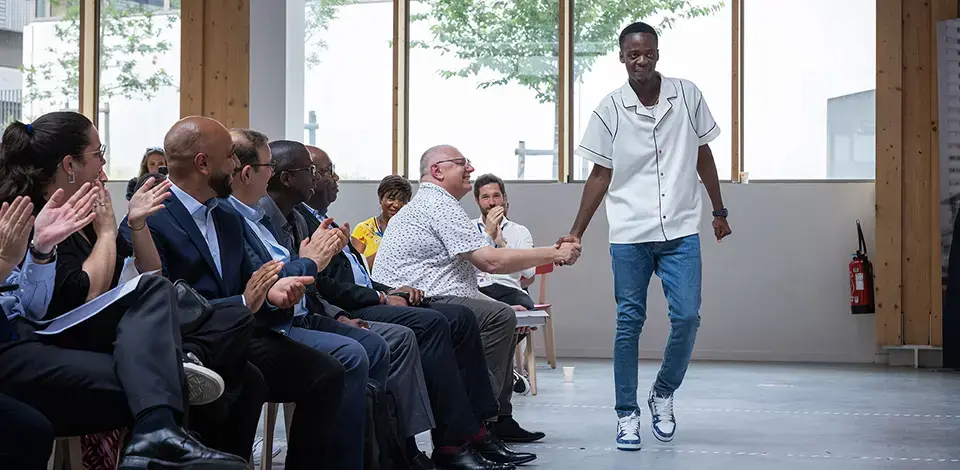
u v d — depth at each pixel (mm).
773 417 4938
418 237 4043
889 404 5410
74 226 2256
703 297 7738
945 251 7297
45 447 2059
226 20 7707
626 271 4145
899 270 7441
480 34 8055
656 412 4293
